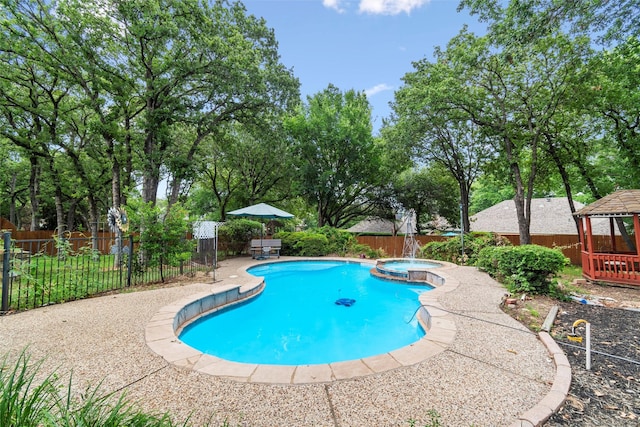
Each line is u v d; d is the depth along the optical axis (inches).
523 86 482.9
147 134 460.4
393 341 199.2
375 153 820.0
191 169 494.3
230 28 490.0
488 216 883.4
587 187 579.2
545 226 742.5
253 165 847.7
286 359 171.5
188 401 95.0
